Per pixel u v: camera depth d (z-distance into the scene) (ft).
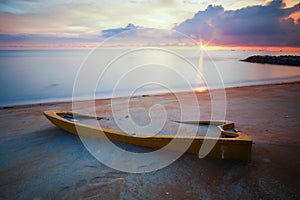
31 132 14.03
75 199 7.38
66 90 38.75
